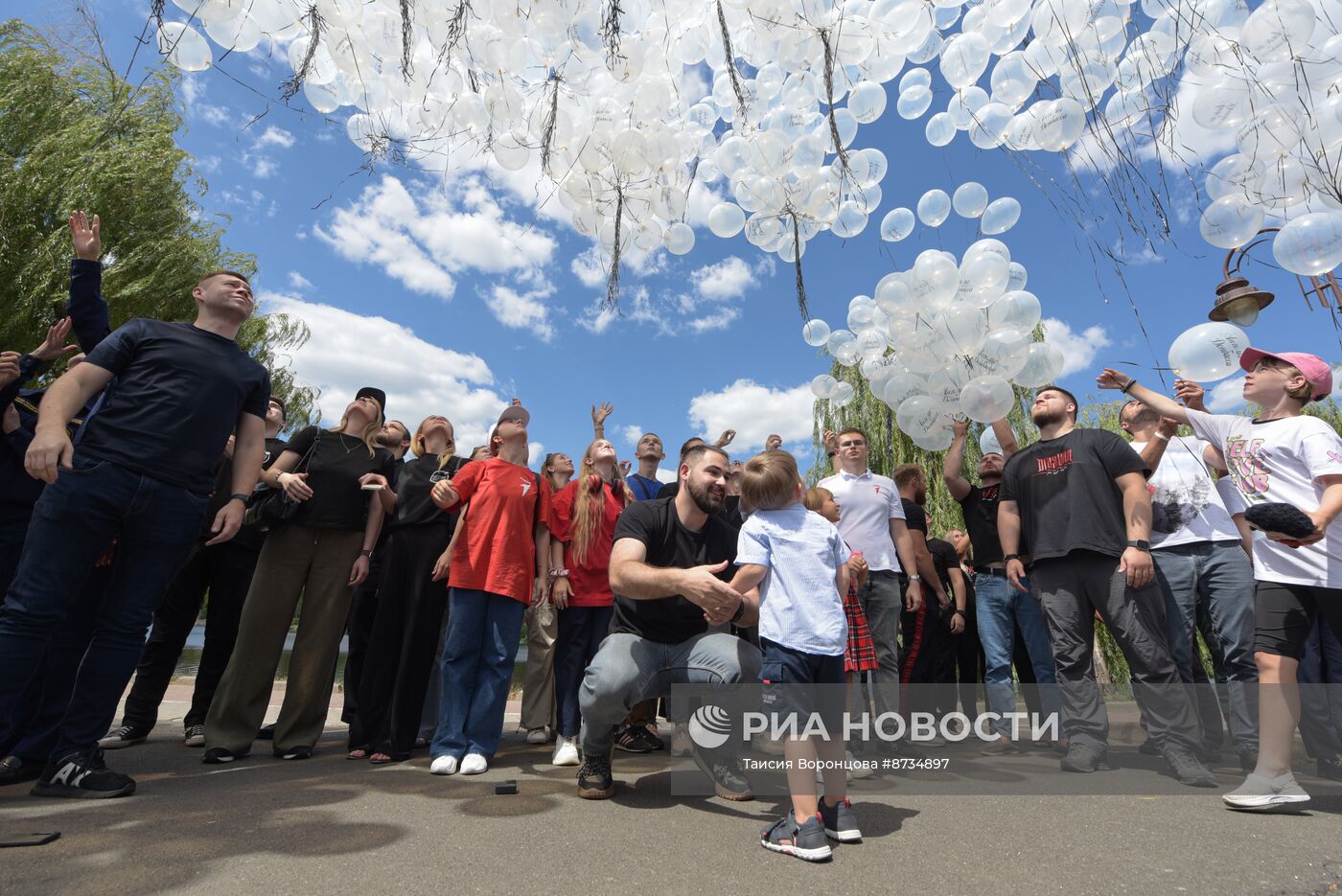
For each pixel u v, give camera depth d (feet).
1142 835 6.28
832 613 6.71
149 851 5.33
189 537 7.75
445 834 6.00
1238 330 9.57
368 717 10.28
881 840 6.13
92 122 29.45
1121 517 9.63
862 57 11.24
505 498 9.99
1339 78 9.44
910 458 28.35
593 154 11.70
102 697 7.40
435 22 9.17
